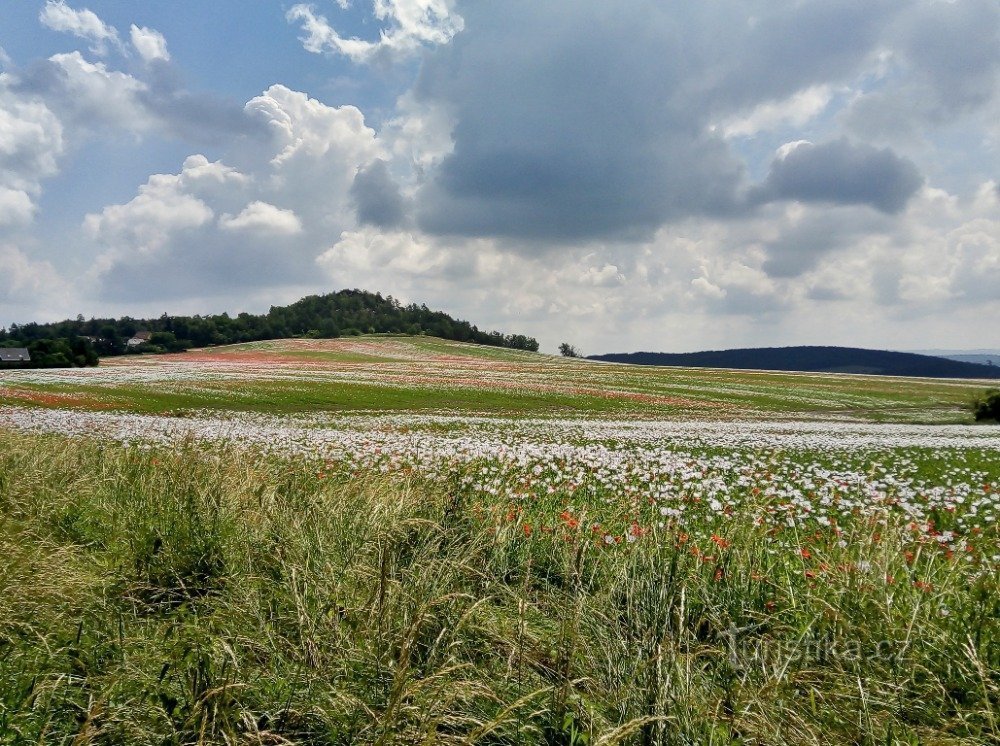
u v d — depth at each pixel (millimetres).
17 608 4109
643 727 3223
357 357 103500
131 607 4664
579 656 3885
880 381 90000
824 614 4328
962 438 24875
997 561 5129
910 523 6855
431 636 4039
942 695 3611
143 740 3070
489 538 5973
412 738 3111
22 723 3143
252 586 4656
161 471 8125
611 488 11078
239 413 34719
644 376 79312
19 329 153750
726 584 4844
